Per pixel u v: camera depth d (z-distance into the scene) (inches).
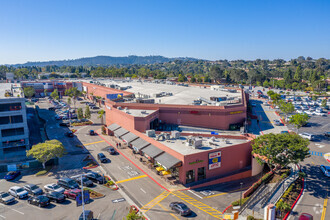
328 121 3850.9
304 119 2938.0
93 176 1931.6
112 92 5137.8
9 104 2508.6
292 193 1685.5
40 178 2006.6
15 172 2043.6
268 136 1929.1
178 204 1509.6
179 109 3051.2
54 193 1660.9
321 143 2763.3
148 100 3321.9
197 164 1913.1
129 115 2699.3
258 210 1488.7
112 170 2148.1
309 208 1507.1
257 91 7071.9
